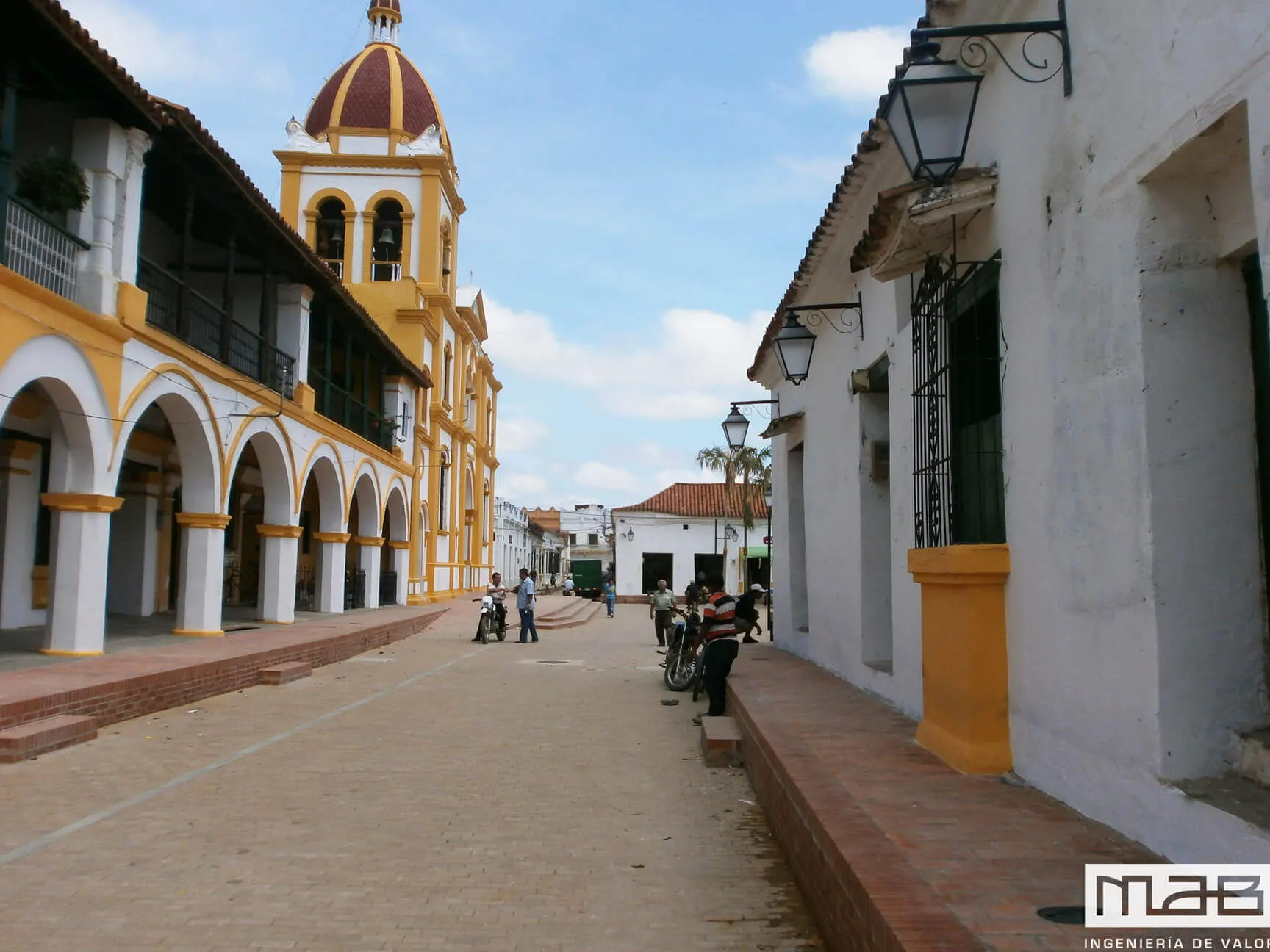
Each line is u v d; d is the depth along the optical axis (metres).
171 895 4.80
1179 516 3.98
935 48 5.25
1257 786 3.74
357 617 21.59
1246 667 3.94
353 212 32.41
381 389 27.41
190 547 14.98
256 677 12.68
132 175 12.02
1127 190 4.17
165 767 7.68
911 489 7.78
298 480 18.72
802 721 7.46
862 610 9.59
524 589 22.36
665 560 46.16
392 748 8.84
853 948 3.61
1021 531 5.38
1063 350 4.81
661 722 10.80
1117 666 4.26
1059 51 4.85
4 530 15.55
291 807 6.60
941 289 6.62
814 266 10.66
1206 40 3.56
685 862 5.53
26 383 10.02
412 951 4.18
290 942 4.24
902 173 7.67
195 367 13.89
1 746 7.53
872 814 4.58
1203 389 4.03
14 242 10.31
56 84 10.62
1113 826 4.27
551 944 4.30
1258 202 3.26
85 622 11.52
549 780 7.66
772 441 16.09
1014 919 3.17
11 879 4.98
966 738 5.58
